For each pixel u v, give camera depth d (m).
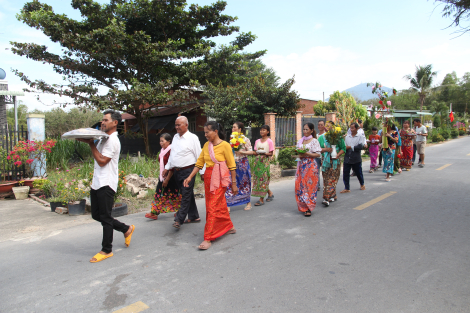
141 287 3.03
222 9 13.52
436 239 4.11
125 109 13.17
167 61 13.07
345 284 2.99
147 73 13.60
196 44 13.35
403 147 10.45
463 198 6.30
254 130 13.75
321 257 3.63
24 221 5.54
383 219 5.06
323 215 5.41
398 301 2.67
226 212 4.36
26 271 3.45
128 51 11.91
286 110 13.88
